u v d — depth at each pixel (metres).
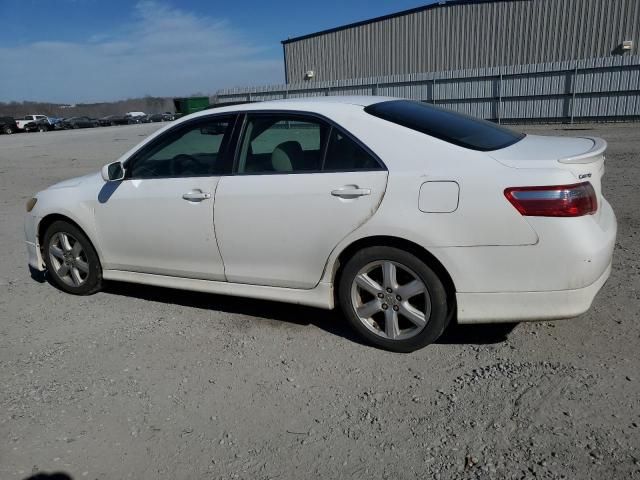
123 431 2.90
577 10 26.11
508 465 2.46
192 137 4.11
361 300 3.64
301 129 3.72
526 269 3.08
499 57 28.81
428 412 2.90
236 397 3.16
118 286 5.14
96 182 4.61
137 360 3.65
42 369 3.59
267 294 3.90
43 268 5.10
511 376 3.17
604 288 4.32
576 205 2.99
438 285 3.31
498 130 3.84
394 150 3.38
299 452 2.66
